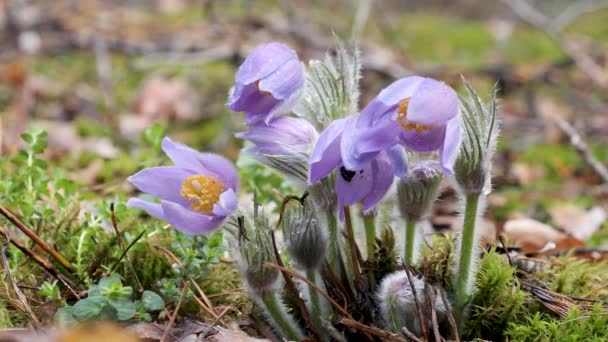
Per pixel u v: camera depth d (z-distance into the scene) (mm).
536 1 2707
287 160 783
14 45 1707
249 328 812
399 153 747
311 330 796
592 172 1269
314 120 800
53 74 1679
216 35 1876
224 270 869
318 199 793
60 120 1432
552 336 802
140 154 1107
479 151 772
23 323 779
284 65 771
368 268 808
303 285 815
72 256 839
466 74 1750
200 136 1437
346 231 821
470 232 790
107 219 890
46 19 1901
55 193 851
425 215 805
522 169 1278
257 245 781
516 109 1654
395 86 737
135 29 2047
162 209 763
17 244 801
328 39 1890
